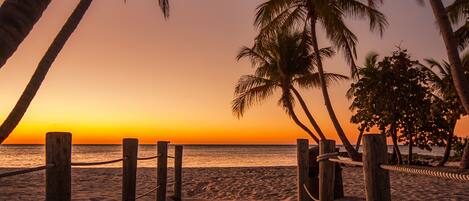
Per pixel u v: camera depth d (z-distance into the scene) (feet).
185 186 46.37
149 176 59.16
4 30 7.14
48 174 12.07
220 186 45.70
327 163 17.08
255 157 247.09
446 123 67.77
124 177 20.27
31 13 7.50
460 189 39.34
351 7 57.06
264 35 60.54
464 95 29.55
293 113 75.97
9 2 7.34
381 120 67.92
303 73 75.05
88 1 11.70
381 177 10.73
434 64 75.20
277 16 59.93
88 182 50.96
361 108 70.38
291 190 41.29
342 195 32.76
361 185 43.93
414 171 8.93
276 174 60.39
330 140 17.24
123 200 20.20
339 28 54.49
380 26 56.75
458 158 74.02
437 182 45.16
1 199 34.55
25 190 40.57
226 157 240.73
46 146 12.21
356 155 58.59
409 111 67.10
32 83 10.24
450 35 30.09
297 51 71.72
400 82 66.80
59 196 12.03
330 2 56.59
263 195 38.88
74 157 224.12
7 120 9.64
